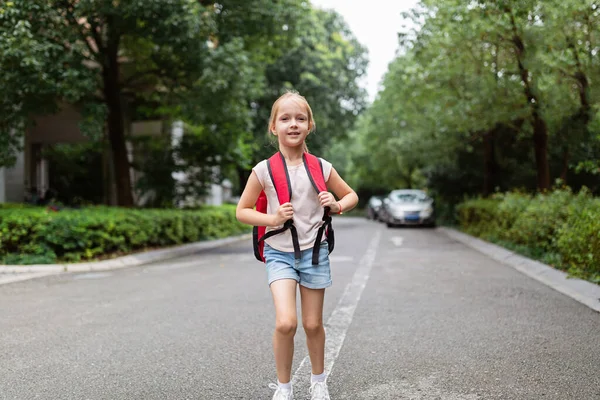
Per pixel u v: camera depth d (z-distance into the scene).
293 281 2.92
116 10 12.42
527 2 9.77
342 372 3.84
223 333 5.00
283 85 24.23
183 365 4.04
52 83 11.02
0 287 7.87
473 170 23.11
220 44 14.46
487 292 7.16
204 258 12.21
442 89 16.09
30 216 10.18
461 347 4.47
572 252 8.16
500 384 3.56
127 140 18.95
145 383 3.65
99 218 10.93
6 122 11.80
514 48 12.59
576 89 12.38
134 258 11.27
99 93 16.52
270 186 2.93
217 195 30.81
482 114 14.50
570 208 8.92
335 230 22.31
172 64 14.80
